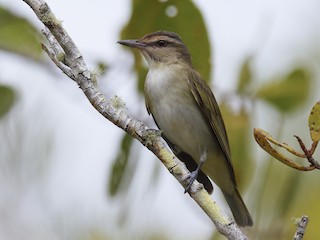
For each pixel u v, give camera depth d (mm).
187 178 7363
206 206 7215
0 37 11438
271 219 10070
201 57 11000
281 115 11203
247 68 11039
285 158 6492
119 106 7527
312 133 6359
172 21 10820
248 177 11039
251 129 11086
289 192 9984
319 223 10945
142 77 11125
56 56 7383
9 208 9555
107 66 10570
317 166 6441
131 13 10773
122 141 10211
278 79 11125
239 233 6961
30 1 7363
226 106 11141
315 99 12898
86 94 7418
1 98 10844
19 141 10141
